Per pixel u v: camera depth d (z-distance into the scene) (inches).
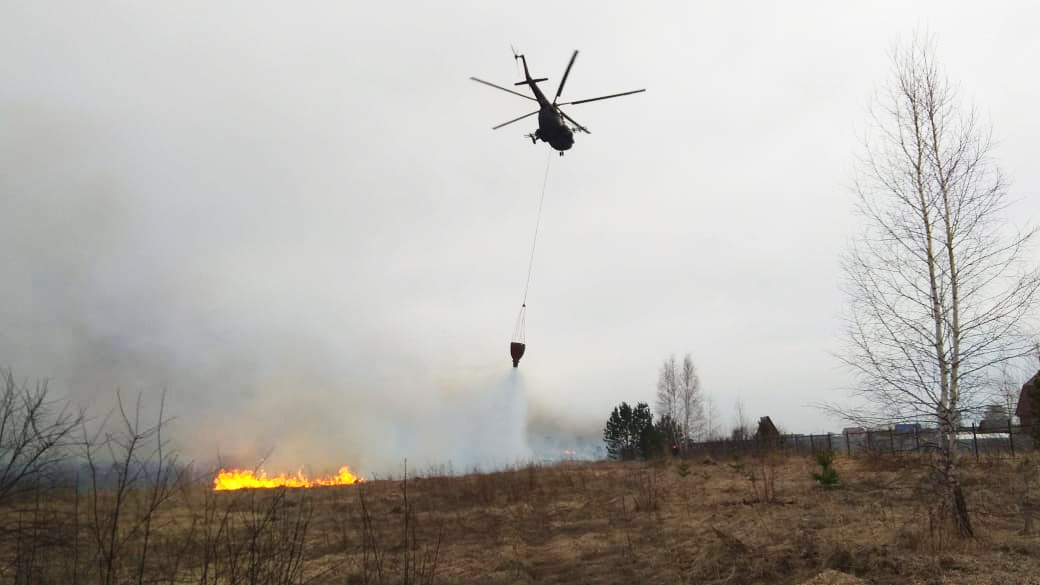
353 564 463.5
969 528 406.0
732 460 1184.8
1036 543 374.3
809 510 554.3
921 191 455.8
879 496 592.1
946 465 424.8
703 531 504.1
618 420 2149.4
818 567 366.3
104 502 256.8
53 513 252.4
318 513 693.9
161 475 241.3
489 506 745.0
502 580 412.8
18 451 238.7
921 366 439.2
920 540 394.0
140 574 254.1
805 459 1103.0
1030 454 753.6
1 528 246.5
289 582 285.3
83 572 254.1
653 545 478.6
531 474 933.2
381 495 862.5
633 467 1227.2
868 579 339.0
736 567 381.4
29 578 246.7
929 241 449.1
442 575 432.5
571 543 514.0
